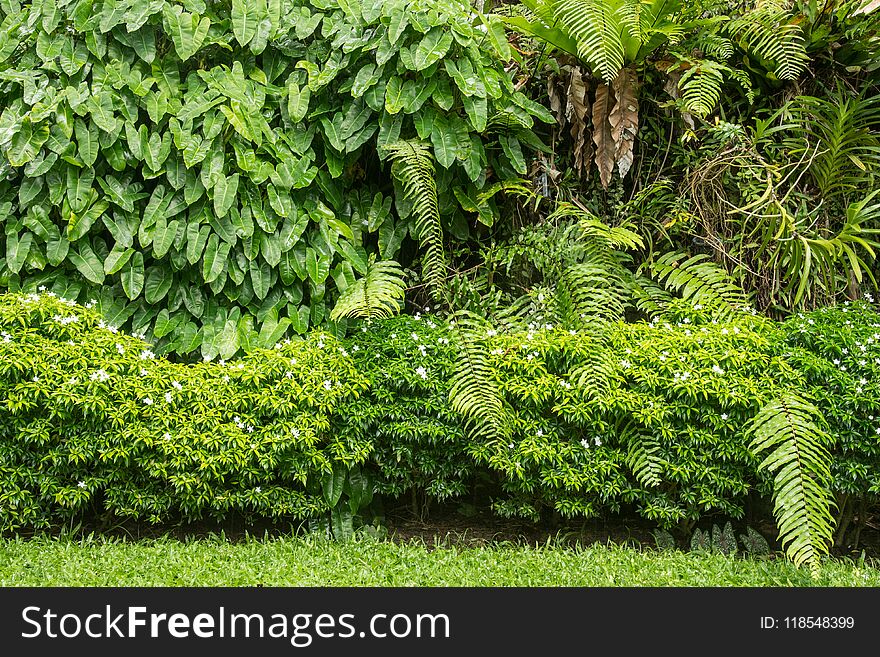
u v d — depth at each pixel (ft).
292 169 13.85
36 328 11.48
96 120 13.06
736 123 16.17
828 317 12.92
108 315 13.42
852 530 13.10
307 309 13.82
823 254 14.01
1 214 13.28
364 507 12.85
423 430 11.68
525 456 11.57
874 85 15.81
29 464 11.17
